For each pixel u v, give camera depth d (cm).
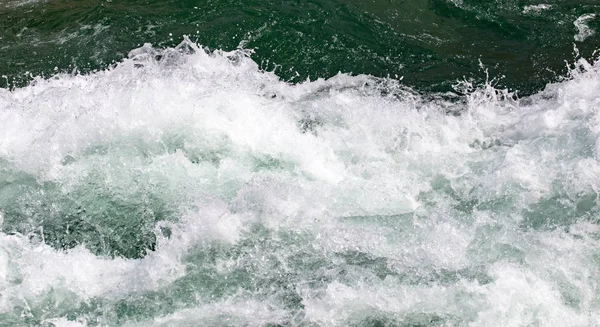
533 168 654
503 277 565
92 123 712
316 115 739
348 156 697
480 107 775
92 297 577
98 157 696
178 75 754
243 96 744
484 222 615
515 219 613
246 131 716
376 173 677
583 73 802
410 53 894
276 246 605
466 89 822
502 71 862
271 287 577
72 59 898
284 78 845
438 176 670
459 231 610
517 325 536
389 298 563
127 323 558
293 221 623
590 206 613
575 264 571
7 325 558
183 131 712
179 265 595
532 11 973
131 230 634
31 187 679
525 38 926
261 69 859
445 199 646
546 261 575
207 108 722
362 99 764
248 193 643
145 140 708
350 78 839
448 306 554
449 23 954
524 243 591
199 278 585
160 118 716
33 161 697
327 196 649
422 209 637
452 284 568
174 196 659
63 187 677
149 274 590
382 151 701
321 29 928
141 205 654
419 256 593
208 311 562
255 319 554
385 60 880
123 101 722
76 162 694
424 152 698
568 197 622
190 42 878
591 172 635
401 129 723
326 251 601
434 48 905
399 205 642
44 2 1017
